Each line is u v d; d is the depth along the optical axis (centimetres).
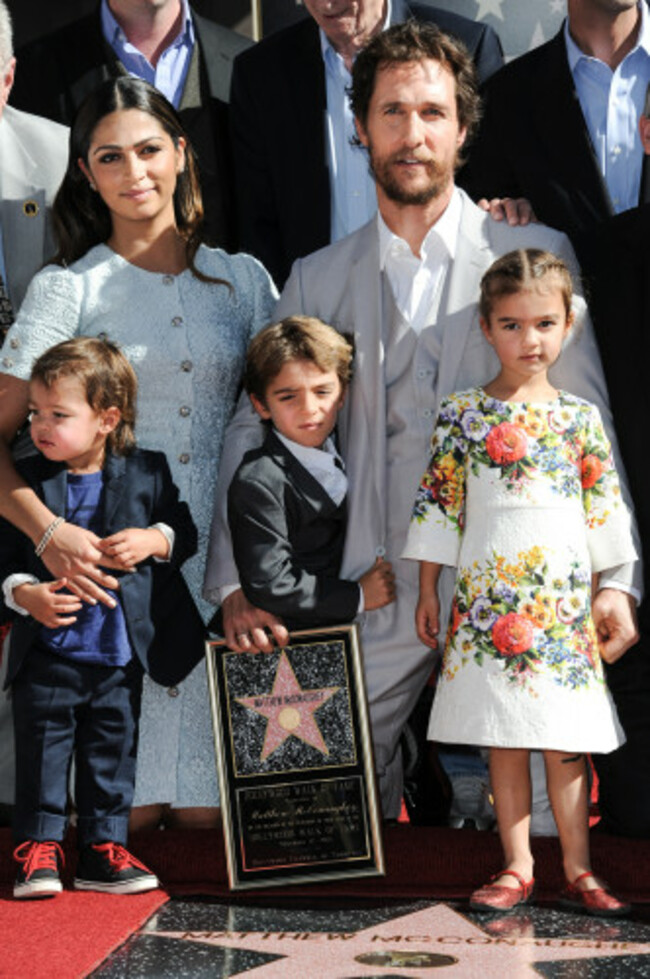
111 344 355
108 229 388
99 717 346
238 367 389
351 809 346
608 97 474
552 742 321
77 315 375
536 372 342
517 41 644
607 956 287
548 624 329
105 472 355
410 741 407
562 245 384
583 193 457
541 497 336
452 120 371
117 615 348
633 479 366
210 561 369
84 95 501
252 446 372
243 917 320
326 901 335
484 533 337
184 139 385
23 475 354
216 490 376
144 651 348
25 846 336
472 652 332
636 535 356
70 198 384
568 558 334
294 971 277
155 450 372
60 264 385
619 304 374
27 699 343
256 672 352
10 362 370
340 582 360
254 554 351
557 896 336
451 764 403
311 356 353
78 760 346
